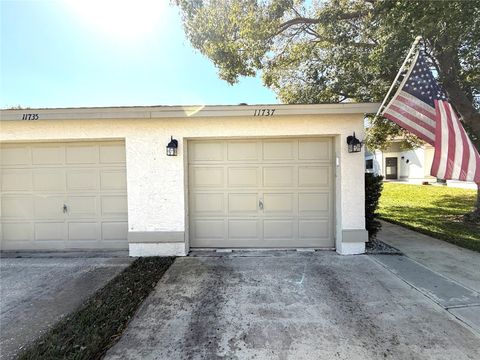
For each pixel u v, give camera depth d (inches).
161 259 193.3
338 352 93.1
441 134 145.3
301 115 195.6
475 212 318.3
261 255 199.8
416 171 852.0
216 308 124.4
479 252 204.5
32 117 187.9
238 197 214.2
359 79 320.2
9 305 130.6
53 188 216.5
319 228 213.2
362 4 279.9
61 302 133.2
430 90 153.9
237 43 314.2
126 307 125.3
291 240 214.1
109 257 201.3
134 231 203.5
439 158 143.4
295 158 211.5
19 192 217.6
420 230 275.7
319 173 211.6
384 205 440.8
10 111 186.5
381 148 459.5
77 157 214.8
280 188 213.0
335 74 345.4
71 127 202.8
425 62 156.7
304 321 112.7
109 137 203.2
